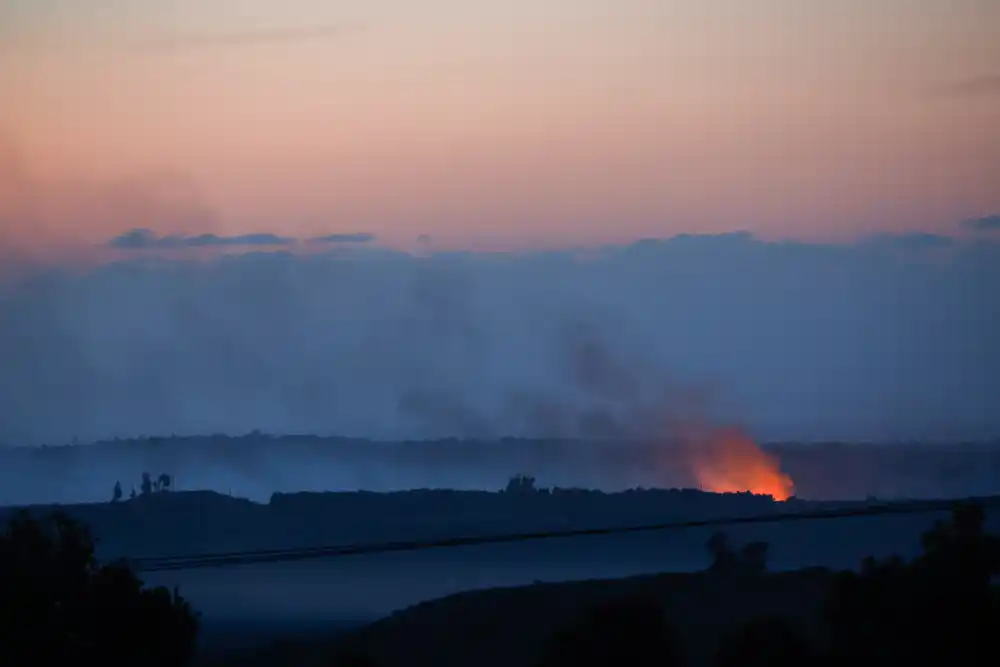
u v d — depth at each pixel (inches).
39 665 3405.5
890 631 3927.2
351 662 5541.3
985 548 4168.3
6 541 3563.0
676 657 4234.7
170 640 3676.2
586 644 4131.4
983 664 3789.4
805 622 5280.5
